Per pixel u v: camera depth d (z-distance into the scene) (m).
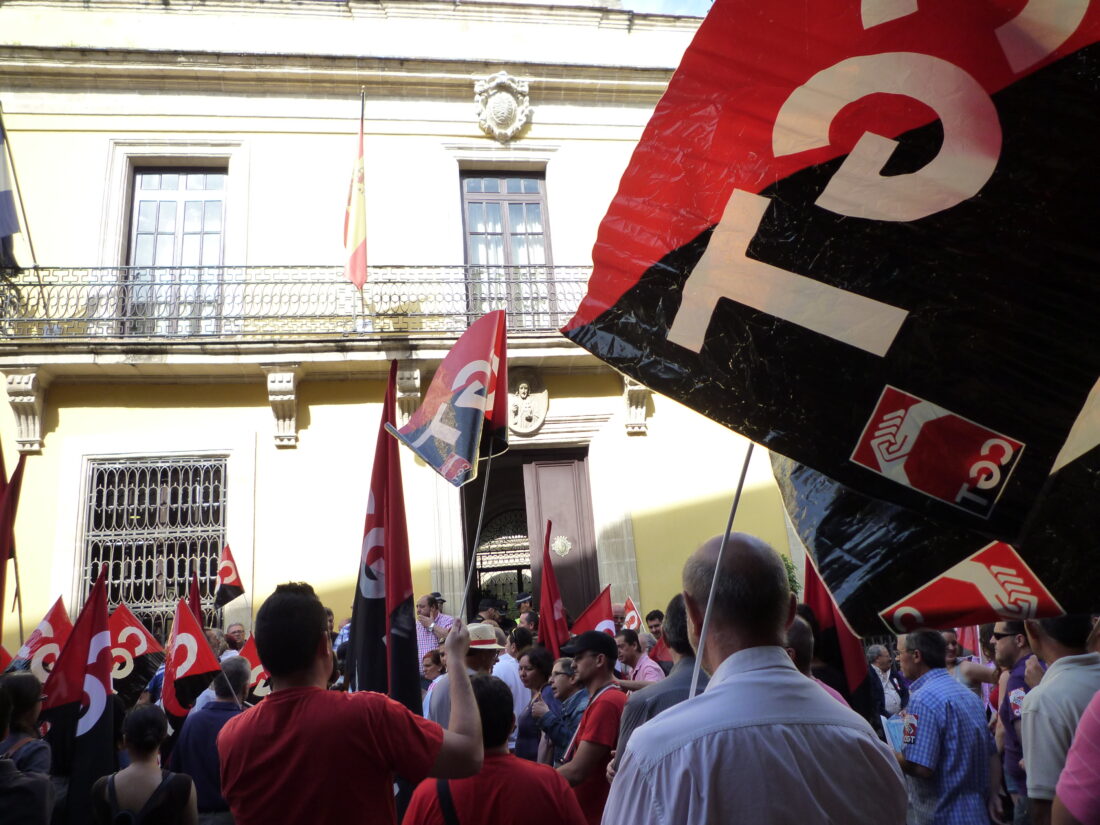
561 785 2.83
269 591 12.16
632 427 13.76
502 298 13.77
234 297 13.07
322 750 2.31
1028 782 2.62
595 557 13.64
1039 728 2.61
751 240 2.08
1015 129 1.83
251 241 13.46
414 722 2.43
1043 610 1.83
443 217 14.17
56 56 13.38
